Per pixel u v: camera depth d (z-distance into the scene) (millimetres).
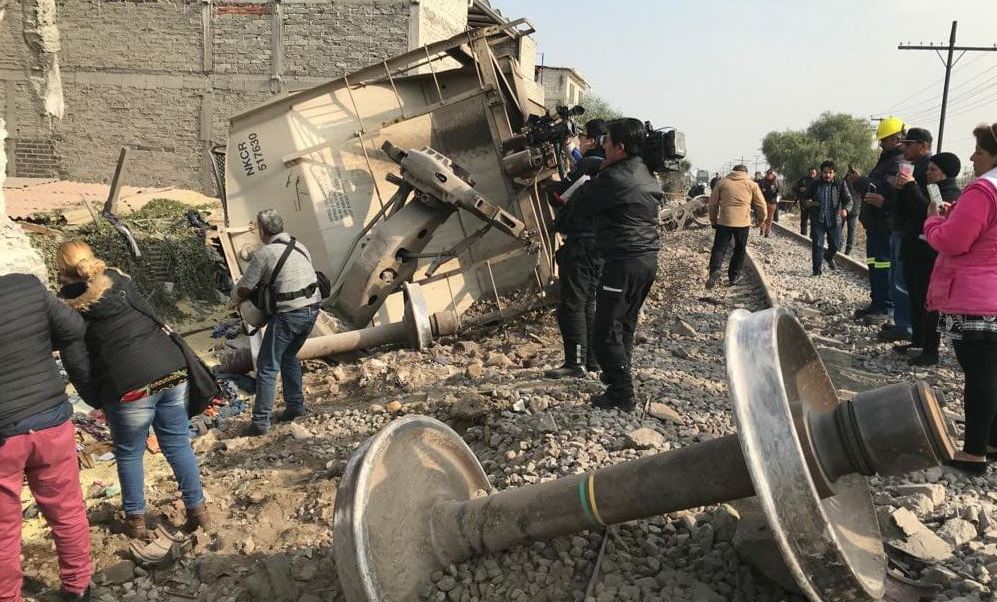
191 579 3965
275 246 5691
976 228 3721
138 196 13625
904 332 7609
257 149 8555
